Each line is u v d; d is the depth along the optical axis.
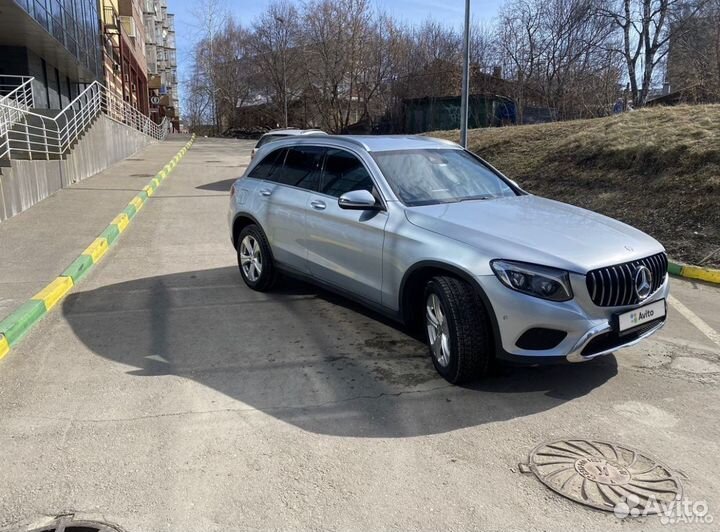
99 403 3.95
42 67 22.53
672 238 8.39
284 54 47.28
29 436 3.53
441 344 4.20
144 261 8.09
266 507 2.90
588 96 27.14
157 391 4.12
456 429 3.61
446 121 32.72
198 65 62.62
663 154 10.22
